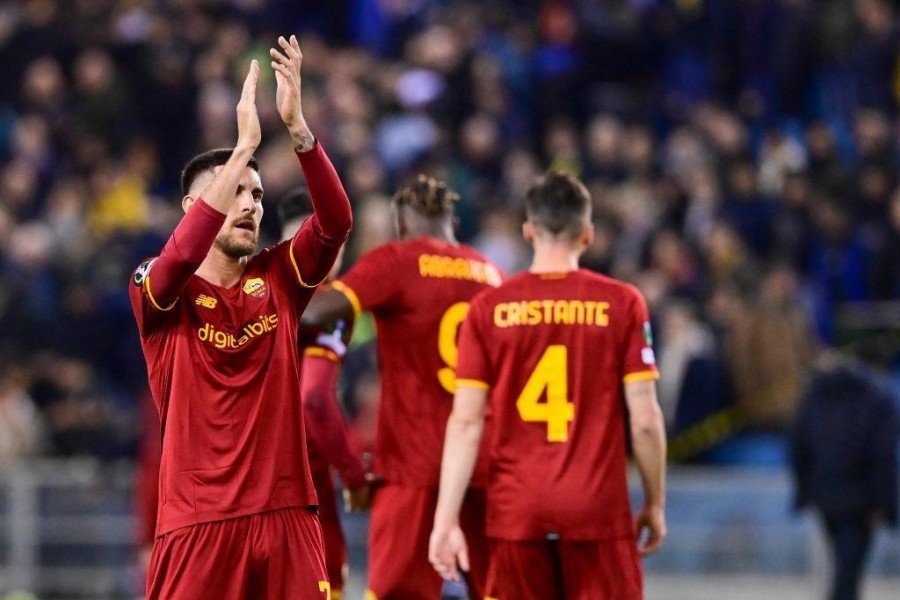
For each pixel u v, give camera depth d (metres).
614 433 23.62
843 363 38.12
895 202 56.38
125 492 47.91
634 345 23.66
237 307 20.34
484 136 59.72
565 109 65.06
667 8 67.56
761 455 50.25
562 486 23.41
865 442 37.62
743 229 56.84
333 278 27.27
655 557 46.72
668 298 52.44
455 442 23.98
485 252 53.50
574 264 24.34
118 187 57.72
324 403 25.64
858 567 37.88
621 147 59.62
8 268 53.47
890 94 65.56
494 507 23.88
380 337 26.81
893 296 55.56
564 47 66.31
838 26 65.50
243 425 20.19
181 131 61.19
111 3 63.50
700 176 57.72
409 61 65.25
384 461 26.53
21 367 51.69
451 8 67.88
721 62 66.81
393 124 60.59
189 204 20.89
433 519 26.33
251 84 19.83
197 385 20.17
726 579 46.44
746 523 46.59
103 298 53.53
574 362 23.69
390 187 57.81
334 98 59.56
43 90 60.44
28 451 49.88
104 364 53.34
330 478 27.03
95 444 49.78
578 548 23.39
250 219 20.39
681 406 49.66
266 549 20.05
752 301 52.41
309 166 20.31
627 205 56.00
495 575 23.91
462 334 24.30
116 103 60.44
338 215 20.50
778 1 66.00
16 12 64.94
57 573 47.53
